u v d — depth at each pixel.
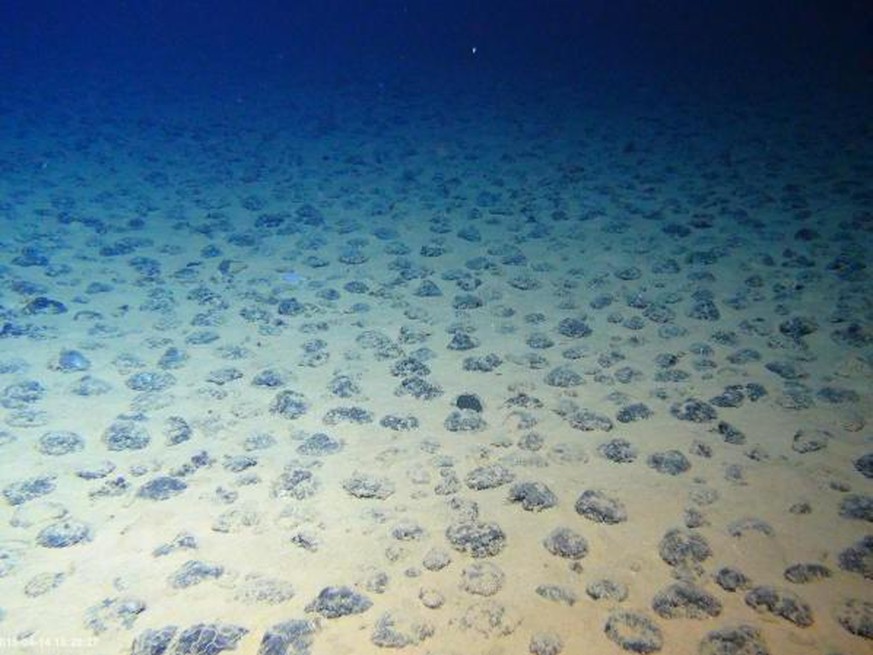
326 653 2.53
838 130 10.02
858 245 6.14
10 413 4.01
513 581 2.83
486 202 7.96
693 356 4.59
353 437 3.81
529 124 11.73
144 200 8.21
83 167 9.51
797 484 3.33
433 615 2.67
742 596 2.73
